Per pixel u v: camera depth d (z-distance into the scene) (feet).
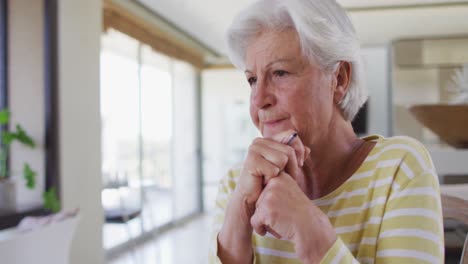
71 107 8.92
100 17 10.06
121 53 13.74
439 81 18.80
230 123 21.58
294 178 2.07
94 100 9.78
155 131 16.31
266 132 2.29
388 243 2.03
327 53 2.15
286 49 2.14
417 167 2.13
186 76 19.62
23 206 8.32
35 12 8.38
